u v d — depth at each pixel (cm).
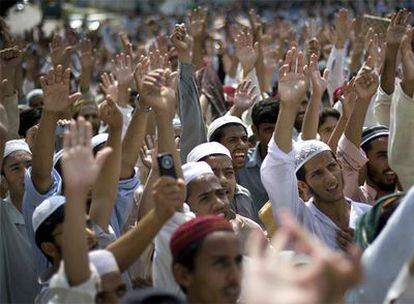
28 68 1102
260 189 620
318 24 1207
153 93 435
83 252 350
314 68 563
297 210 468
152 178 441
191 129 596
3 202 488
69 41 1050
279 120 464
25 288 475
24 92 1096
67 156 351
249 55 800
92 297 351
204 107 812
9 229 478
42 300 389
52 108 475
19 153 534
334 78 851
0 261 467
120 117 445
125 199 496
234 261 345
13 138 664
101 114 450
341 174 481
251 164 628
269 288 250
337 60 858
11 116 666
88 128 355
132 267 446
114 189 441
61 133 631
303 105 666
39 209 412
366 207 484
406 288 307
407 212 359
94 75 1339
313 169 477
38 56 1180
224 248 343
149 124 595
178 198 375
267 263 260
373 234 390
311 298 245
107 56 1460
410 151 477
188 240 348
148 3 3888
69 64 866
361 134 532
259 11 3139
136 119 498
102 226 434
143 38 2072
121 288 364
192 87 607
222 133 603
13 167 530
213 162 516
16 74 930
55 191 488
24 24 1683
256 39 962
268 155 467
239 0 3369
